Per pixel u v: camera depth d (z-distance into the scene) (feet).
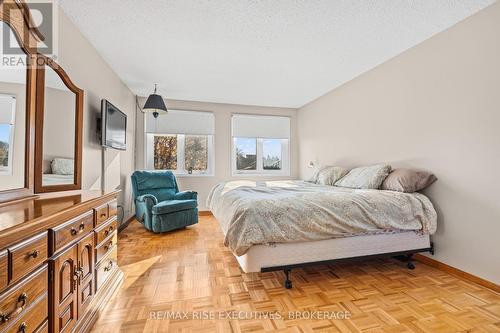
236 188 8.85
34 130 4.65
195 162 15.19
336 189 8.70
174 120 14.43
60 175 5.89
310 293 5.75
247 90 12.76
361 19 6.62
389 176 8.20
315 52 8.55
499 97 5.90
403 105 8.55
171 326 4.53
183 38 7.62
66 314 3.64
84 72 7.54
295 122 16.63
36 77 5.06
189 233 10.85
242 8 6.17
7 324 2.45
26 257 2.77
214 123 15.08
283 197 6.52
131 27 7.02
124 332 4.36
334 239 6.30
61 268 3.50
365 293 5.76
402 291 5.86
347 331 4.40
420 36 7.52
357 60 9.21
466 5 6.07
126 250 8.61
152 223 10.51
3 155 3.95
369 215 6.47
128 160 12.56
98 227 4.92
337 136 12.37
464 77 6.64
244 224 5.67
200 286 6.05
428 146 7.66
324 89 12.64
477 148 6.35
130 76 10.80
